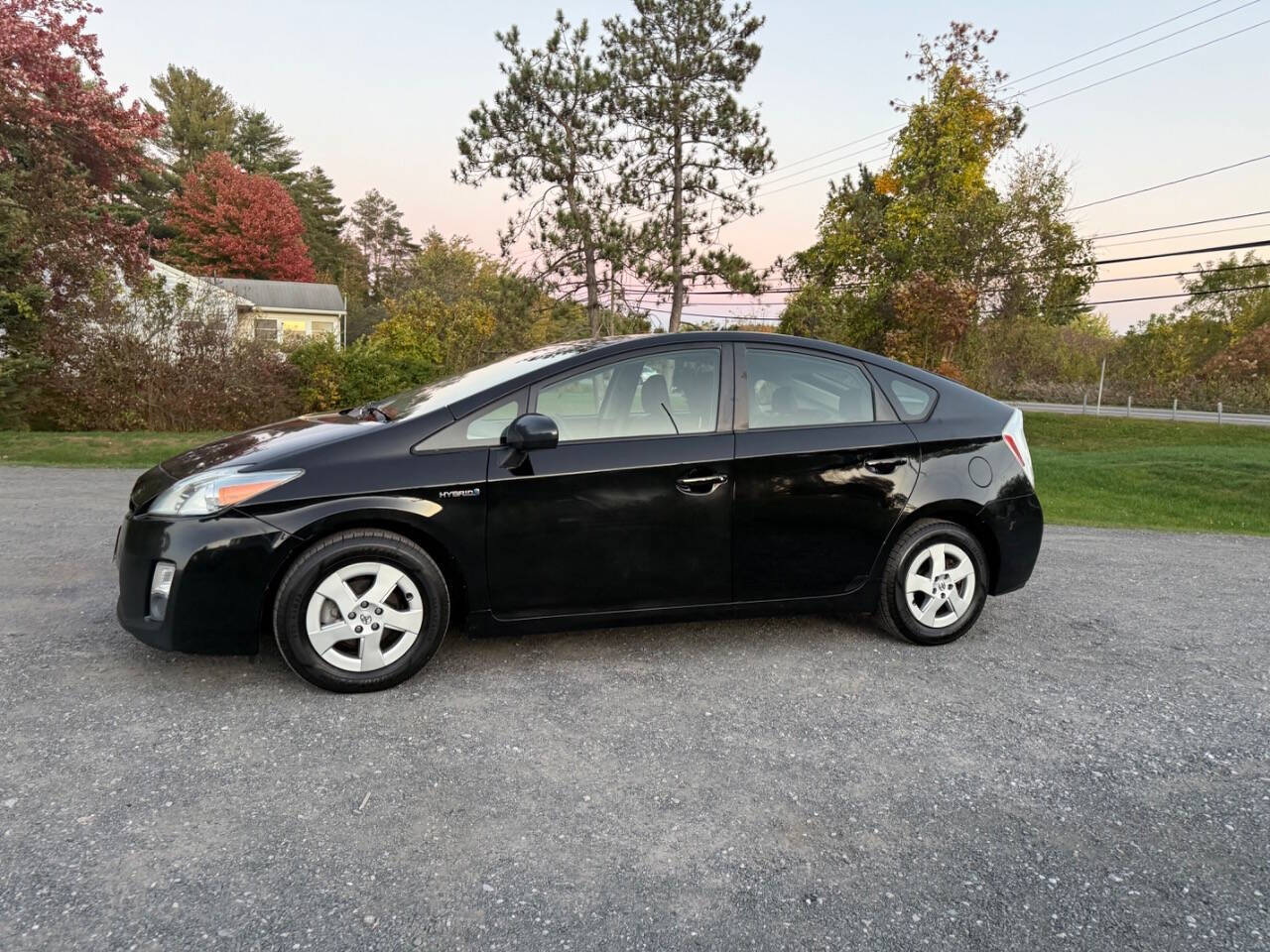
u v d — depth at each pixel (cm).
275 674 342
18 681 325
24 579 471
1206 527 1316
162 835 226
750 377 388
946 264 2634
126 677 333
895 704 336
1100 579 580
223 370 1609
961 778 276
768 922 201
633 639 404
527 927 196
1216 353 5128
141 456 1173
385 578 326
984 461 410
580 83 2358
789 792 264
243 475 320
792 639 411
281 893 204
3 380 1350
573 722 309
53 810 235
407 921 196
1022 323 2661
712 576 370
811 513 379
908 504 394
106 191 1673
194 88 5838
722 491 367
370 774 264
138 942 184
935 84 3067
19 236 1380
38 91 1488
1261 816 257
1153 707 342
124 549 326
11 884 201
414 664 334
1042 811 257
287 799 247
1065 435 2838
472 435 345
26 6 1516
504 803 251
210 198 4944
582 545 351
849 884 218
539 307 2603
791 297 2964
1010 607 490
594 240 2408
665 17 2419
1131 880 223
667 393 374
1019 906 210
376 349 1986
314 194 6750
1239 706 345
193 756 271
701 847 232
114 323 1541
